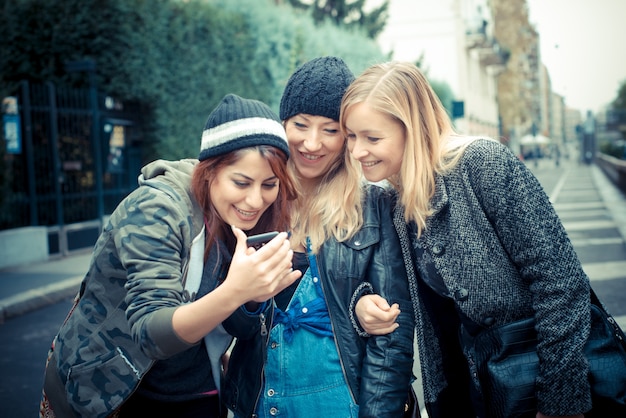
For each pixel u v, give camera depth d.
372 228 1.74
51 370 1.58
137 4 11.03
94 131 10.69
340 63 1.91
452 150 1.69
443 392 1.89
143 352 1.36
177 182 1.57
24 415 3.67
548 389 1.55
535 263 1.59
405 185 1.68
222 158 1.51
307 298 1.71
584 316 1.56
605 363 1.59
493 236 1.66
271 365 1.69
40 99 9.92
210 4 13.86
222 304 1.28
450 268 1.69
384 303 1.62
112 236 1.50
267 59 15.77
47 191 10.06
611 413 1.58
